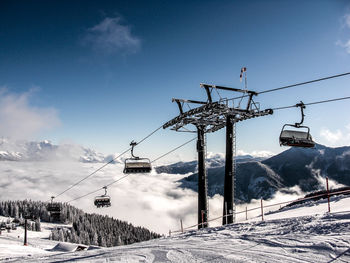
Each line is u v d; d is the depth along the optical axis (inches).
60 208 1811.0
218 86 762.8
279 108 713.0
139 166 918.4
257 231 525.3
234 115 811.4
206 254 410.3
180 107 878.4
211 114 805.9
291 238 426.3
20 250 1510.8
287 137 591.5
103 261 453.4
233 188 787.4
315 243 380.2
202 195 877.2
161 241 625.6
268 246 408.5
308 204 912.3
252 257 364.8
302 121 599.5
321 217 519.5
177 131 917.8
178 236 665.0
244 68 784.9
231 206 780.0
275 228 517.3
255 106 779.4
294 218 566.9
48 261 546.0
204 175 892.0
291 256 350.0
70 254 627.2
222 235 551.8
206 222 842.2
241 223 649.6
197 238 571.5
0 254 1194.6
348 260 312.0
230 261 358.9
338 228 424.5
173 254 441.1
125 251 530.9
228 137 803.4
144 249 521.7
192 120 869.8
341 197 856.3
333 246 356.8
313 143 597.6
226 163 799.7
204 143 904.3
